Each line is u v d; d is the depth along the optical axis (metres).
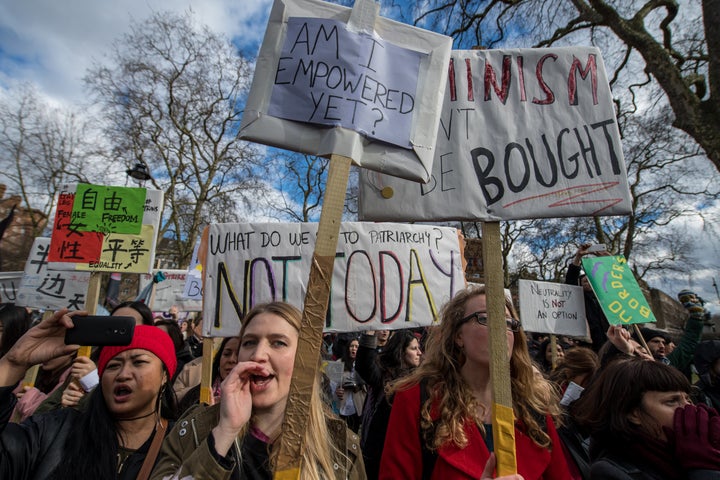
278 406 1.42
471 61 1.88
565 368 2.77
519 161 1.76
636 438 1.58
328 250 1.29
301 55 1.52
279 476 1.13
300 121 1.46
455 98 1.85
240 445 1.35
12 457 1.42
